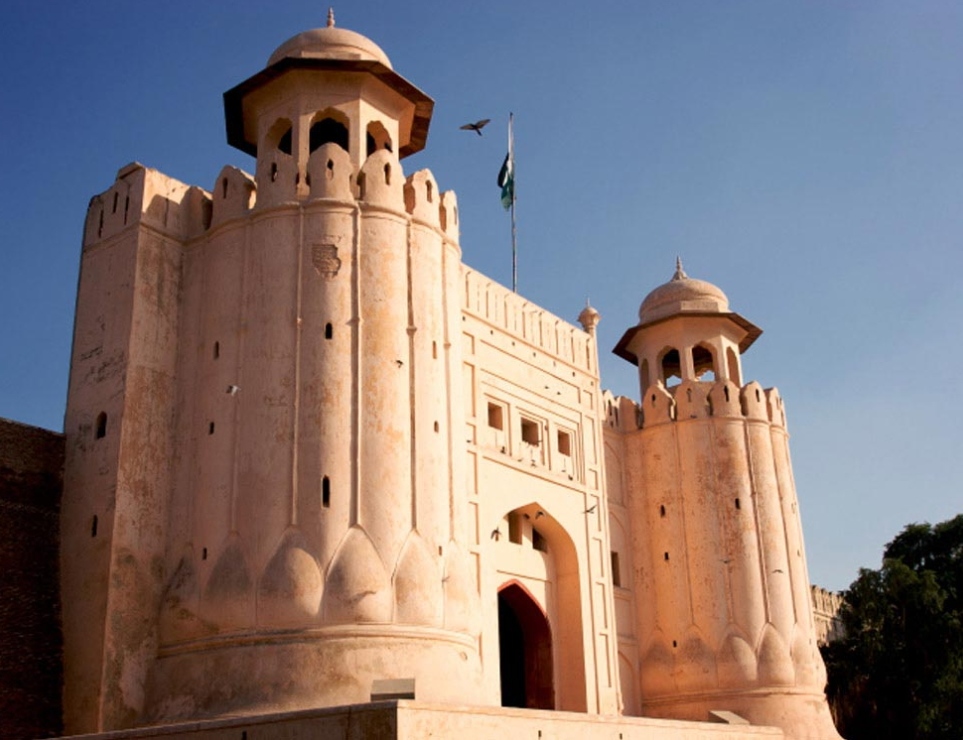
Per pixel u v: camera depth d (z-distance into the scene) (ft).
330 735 41.73
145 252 63.52
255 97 68.39
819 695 85.87
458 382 64.85
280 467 56.90
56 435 61.93
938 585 104.83
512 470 77.87
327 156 63.26
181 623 55.93
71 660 56.18
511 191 94.12
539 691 78.95
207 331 62.34
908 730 96.43
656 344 98.43
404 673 53.11
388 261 62.03
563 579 82.53
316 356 58.80
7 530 57.62
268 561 55.01
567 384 87.40
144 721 54.44
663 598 88.38
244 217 63.52
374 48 69.87
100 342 62.90
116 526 57.26
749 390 93.76
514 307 83.25
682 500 90.22
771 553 88.43
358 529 56.18
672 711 84.69
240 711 51.06
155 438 60.64
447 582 58.34
